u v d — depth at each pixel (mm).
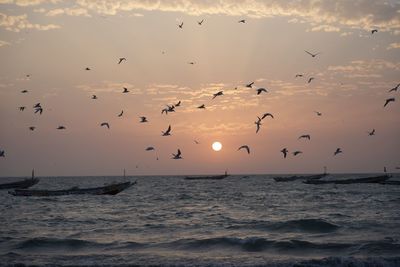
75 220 39250
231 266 20859
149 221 38281
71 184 169250
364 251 23672
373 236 28375
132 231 32438
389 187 106812
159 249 25734
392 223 33375
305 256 23406
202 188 115438
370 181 106375
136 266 21016
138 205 56938
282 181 148125
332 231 30828
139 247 26297
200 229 33094
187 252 24859
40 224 36562
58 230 33125
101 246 26562
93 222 37812
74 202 62312
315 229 31719
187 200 66250
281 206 52875
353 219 36875
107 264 21500
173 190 103750
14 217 42094
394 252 23125
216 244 26609
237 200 65250
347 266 20188
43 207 54188
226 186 128625
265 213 44531
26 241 27062
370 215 40094
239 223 35625
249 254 24188
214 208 51344
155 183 171250
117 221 38438
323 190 93375
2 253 24656
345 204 53750
